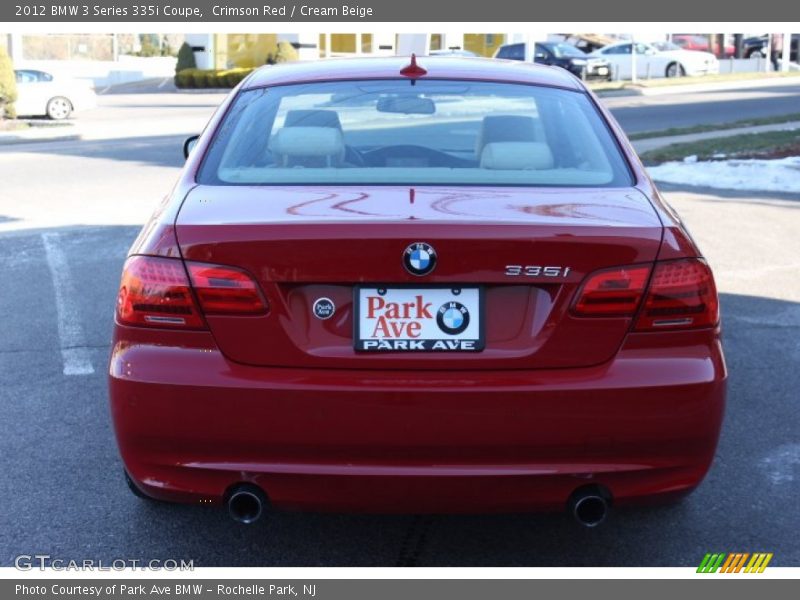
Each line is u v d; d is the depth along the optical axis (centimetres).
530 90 414
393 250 300
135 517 399
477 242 301
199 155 378
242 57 4338
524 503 308
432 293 304
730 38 4594
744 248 891
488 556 371
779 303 713
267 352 306
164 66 5009
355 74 423
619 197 344
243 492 306
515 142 379
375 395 299
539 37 4612
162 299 309
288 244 303
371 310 304
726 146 1588
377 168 366
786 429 486
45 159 1698
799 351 607
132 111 2934
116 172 1499
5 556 366
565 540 383
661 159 1491
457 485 303
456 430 300
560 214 319
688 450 310
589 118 400
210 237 308
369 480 303
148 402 306
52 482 428
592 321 306
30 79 2627
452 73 425
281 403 301
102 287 768
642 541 381
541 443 302
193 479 310
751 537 383
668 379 305
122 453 318
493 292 306
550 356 305
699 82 3338
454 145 379
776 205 1116
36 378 563
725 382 317
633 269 308
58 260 861
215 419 303
